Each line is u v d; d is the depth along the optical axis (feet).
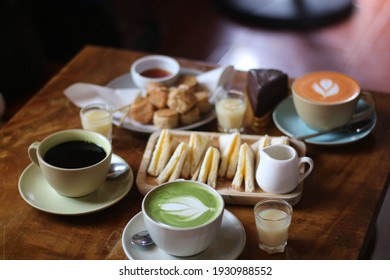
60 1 9.34
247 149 4.37
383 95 5.50
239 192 4.15
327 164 4.60
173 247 3.49
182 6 12.01
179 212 3.54
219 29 11.14
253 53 10.34
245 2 11.53
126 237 3.74
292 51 10.34
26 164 4.67
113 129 5.09
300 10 11.13
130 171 4.39
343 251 3.79
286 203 3.80
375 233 6.16
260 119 5.08
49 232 3.98
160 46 10.61
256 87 5.02
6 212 4.15
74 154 4.20
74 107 5.43
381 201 4.40
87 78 5.90
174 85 5.56
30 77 9.07
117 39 9.85
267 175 4.07
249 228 3.97
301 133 4.93
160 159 4.40
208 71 5.98
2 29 8.39
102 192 4.23
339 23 11.11
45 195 4.19
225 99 5.13
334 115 4.75
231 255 3.65
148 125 5.06
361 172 4.52
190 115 5.03
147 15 11.58
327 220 4.04
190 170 4.39
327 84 5.01
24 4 9.34
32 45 8.98
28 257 3.78
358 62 9.96
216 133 4.76
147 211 3.53
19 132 5.09
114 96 5.43
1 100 7.85
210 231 3.46
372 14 11.40
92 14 9.46
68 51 9.96
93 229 4.00
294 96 4.87
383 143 4.86
